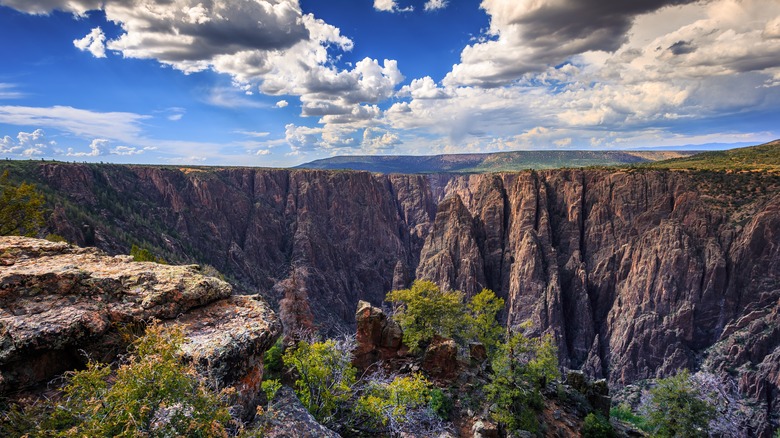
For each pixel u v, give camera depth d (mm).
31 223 35188
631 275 143125
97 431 7195
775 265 117250
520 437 27359
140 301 12477
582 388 42125
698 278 126375
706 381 60094
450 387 30641
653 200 150000
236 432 10102
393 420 17453
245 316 13703
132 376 7824
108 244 124875
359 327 32312
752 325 112188
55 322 10266
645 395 48281
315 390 17969
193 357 10500
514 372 30891
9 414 8211
